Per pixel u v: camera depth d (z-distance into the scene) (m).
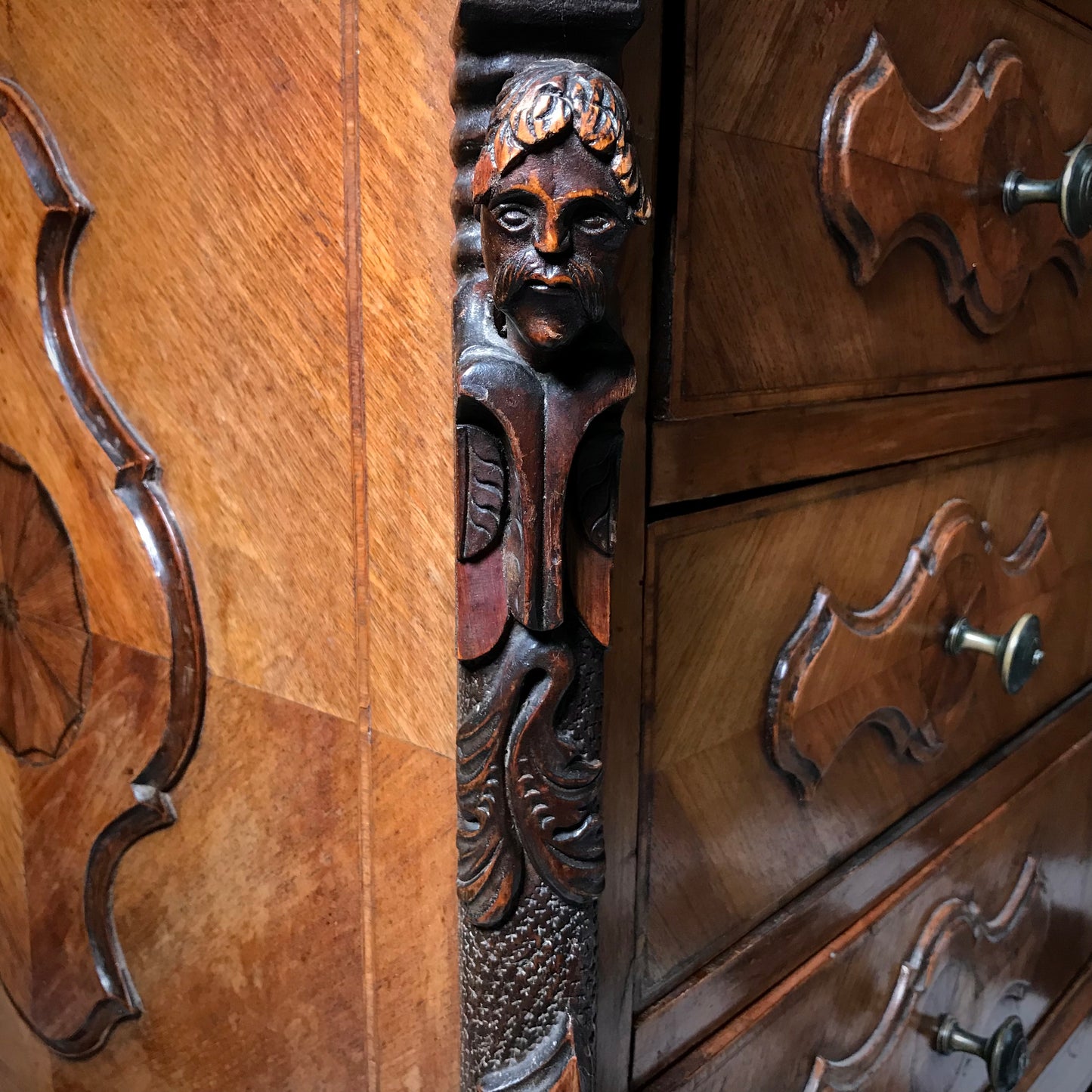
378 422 0.40
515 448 0.33
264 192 0.41
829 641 0.52
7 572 0.55
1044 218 0.62
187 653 0.49
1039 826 0.79
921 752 0.63
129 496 0.48
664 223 0.39
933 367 0.56
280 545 0.44
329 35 0.38
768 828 0.53
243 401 0.44
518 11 0.31
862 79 0.46
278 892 0.49
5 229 0.49
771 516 0.48
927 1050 0.67
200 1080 0.55
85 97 0.45
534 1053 0.39
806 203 0.45
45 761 0.56
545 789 0.37
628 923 0.44
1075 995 0.89
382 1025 0.47
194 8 0.41
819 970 0.56
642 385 0.39
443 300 0.37
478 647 0.36
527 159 0.29
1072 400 0.73
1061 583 0.78
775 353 0.45
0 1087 0.67
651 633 0.43
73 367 0.49
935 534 0.60
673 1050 0.48
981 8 0.54
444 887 0.42
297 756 0.46
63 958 0.58
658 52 0.37
